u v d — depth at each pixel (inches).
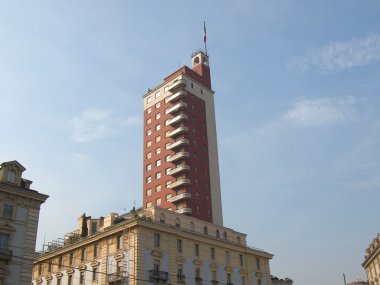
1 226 1846.7
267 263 3253.0
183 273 2534.5
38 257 2977.4
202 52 4768.7
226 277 2827.3
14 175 1998.0
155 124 4269.2
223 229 3120.1
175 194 3764.8
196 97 4333.2
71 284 2664.9
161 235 2508.6
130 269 2304.4
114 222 2691.9
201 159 4030.5
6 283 1786.4
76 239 2923.2
